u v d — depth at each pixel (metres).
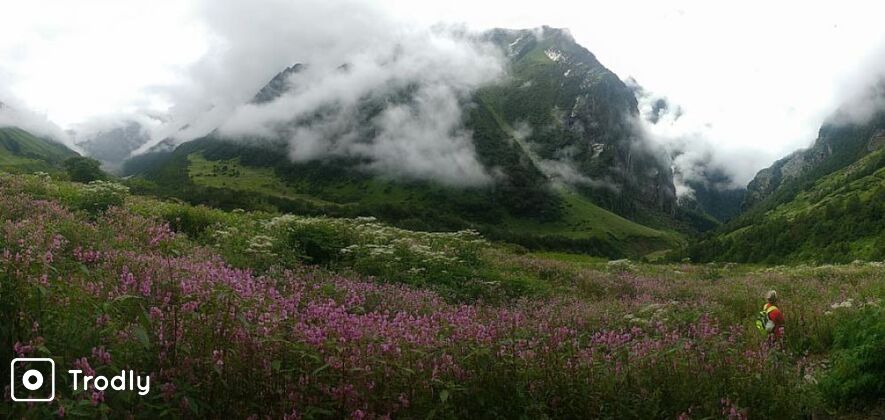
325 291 9.59
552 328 8.42
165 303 5.20
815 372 8.05
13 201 12.61
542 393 5.46
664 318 10.59
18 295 4.26
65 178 26.75
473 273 15.67
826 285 20.02
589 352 7.12
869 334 7.86
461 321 7.66
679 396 5.84
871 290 15.61
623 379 5.98
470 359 5.59
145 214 15.91
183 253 10.83
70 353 4.18
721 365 6.48
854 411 6.95
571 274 20.69
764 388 6.21
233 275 8.32
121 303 5.16
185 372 4.34
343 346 4.98
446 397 4.52
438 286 13.54
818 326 10.50
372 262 13.97
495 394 5.20
